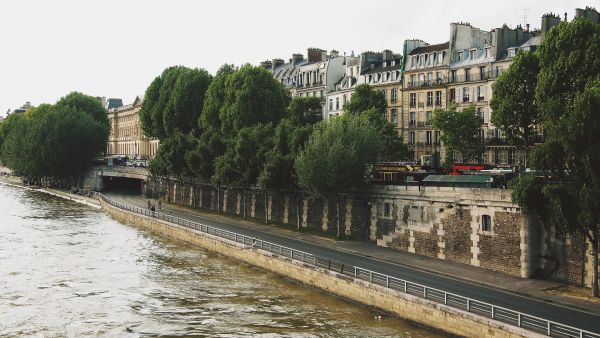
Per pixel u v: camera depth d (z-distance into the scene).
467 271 42.44
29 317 37.97
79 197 109.12
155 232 71.75
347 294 39.56
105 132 132.88
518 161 72.88
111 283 46.34
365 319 35.94
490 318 29.53
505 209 41.62
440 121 66.50
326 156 55.16
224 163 74.12
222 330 35.00
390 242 52.03
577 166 33.50
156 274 49.19
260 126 71.44
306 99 89.06
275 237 58.94
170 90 108.31
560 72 45.12
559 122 33.69
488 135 76.00
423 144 84.56
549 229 39.66
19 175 166.62
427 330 33.09
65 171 127.25
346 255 48.81
